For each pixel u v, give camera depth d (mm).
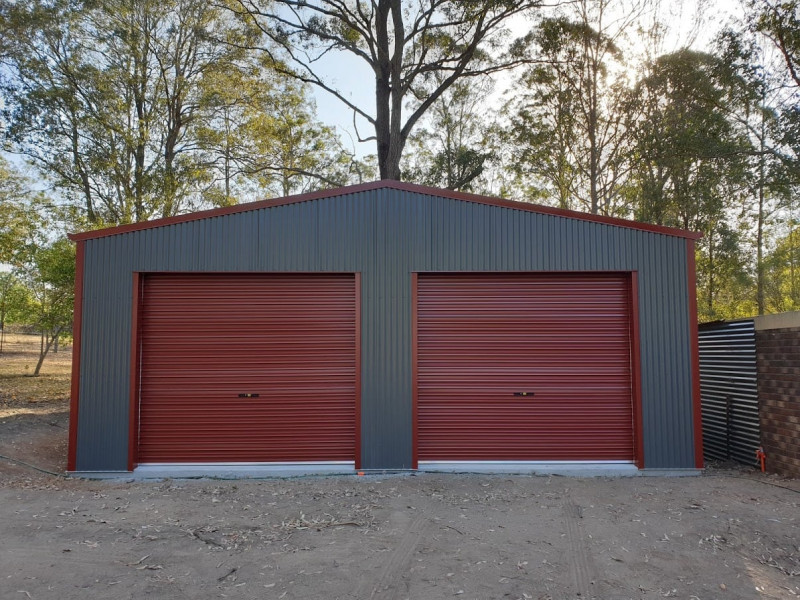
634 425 7801
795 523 5496
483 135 25578
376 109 19844
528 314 8078
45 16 19953
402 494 6742
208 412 7945
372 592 4059
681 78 16500
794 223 22312
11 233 20062
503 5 17859
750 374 8070
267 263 7938
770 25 14531
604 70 18672
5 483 7105
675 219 18625
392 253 8008
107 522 5574
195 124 23891
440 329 8078
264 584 4172
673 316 7832
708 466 8391
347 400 8023
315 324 8078
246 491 6910
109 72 21500
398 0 19297
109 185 20984
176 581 4199
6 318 21453
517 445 7949
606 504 6266
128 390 7707
